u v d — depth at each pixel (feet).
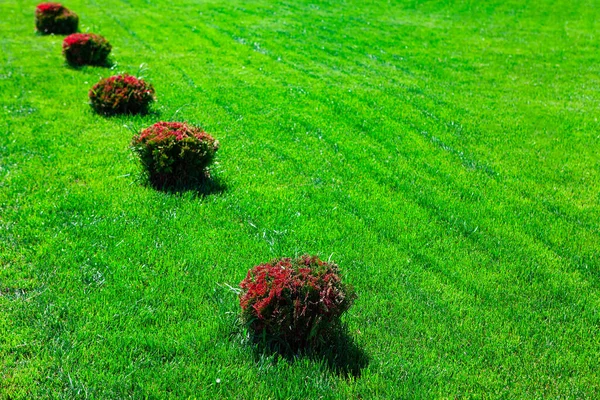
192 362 15.48
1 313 16.90
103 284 18.85
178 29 66.33
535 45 65.26
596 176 30.25
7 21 67.56
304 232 22.98
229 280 19.34
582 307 19.04
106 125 35.06
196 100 41.11
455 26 75.05
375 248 22.16
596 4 90.48
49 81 44.01
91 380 14.49
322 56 56.90
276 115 38.40
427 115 40.16
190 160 25.96
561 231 24.16
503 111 41.83
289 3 85.15
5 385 14.21
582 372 15.83
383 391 14.87
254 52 57.26
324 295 15.31
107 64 50.19
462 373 15.53
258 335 16.24
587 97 46.11
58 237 21.43
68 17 61.72
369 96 44.01
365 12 81.61
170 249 21.21
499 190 28.25
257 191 26.61
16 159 28.76
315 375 15.25
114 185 26.35
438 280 20.31
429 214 25.49
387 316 18.03
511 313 18.53
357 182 28.55
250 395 14.51
